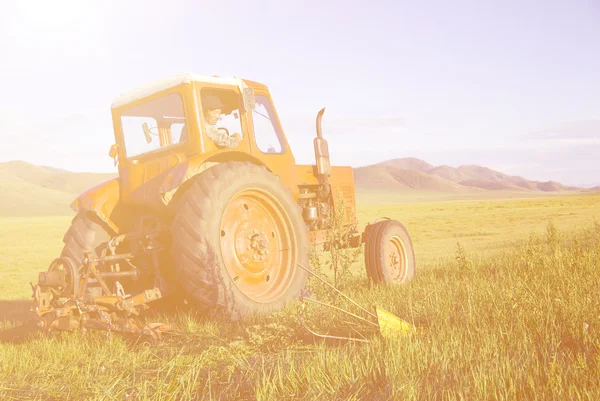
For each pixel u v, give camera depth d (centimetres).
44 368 442
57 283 547
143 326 514
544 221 3897
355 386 311
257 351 443
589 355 325
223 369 386
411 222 5000
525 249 920
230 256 589
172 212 606
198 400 319
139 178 638
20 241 4672
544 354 332
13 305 1177
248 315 566
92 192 644
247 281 600
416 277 878
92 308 536
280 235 645
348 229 789
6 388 379
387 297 625
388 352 354
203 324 556
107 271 631
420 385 296
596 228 1066
